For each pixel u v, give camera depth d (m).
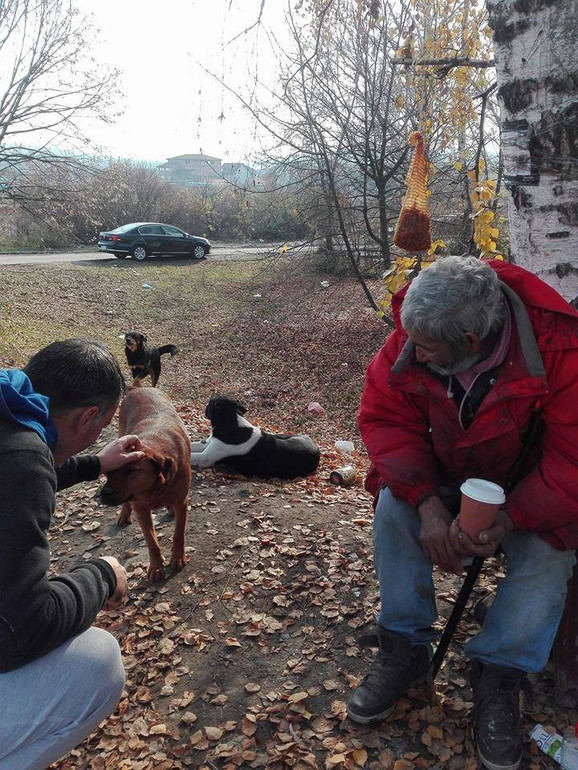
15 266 23.91
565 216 2.54
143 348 8.98
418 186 4.56
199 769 2.31
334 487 5.76
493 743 2.11
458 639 2.78
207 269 27.00
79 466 2.88
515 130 2.60
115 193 22.72
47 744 1.81
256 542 3.90
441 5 7.77
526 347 2.05
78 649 1.85
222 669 2.81
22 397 1.71
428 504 2.26
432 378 2.22
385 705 2.33
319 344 17.69
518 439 2.22
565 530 2.11
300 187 13.02
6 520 1.59
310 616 3.11
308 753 2.31
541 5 2.42
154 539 3.54
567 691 2.33
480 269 2.03
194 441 6.34
